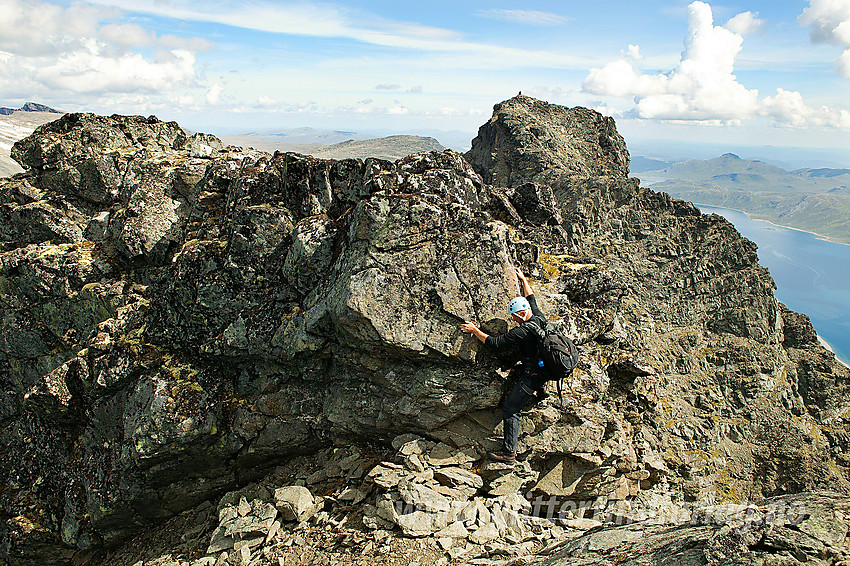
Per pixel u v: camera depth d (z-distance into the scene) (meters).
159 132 24.55
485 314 12.63
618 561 8.50
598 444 13.13
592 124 90.19
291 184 15.28
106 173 21.22
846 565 6.86
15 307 19.97
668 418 63.88
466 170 14.58
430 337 12.55
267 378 14.76
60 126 23.34
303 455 15.22
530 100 89.56
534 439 13.04
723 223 81.94
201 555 13.55
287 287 14.62
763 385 70.44
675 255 79.44
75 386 16.20
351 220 13.52
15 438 18.45
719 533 8.12
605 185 81.06
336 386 14.36
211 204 17.44
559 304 14.16
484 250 12.73
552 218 18.06
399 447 13.42
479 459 13.06
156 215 17.92
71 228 20.94
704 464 59.53
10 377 20.41
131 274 18.39
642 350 69.50
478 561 10.64
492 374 12.88
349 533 12.05
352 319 12.43
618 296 15.79
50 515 16.64
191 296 15.27
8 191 21.72
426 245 12.66
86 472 15.93
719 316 77.44
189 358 15.45
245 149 24.17
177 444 14.21
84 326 18.59
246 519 13.09
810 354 76.56
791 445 64.00
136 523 15.42
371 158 14.57
